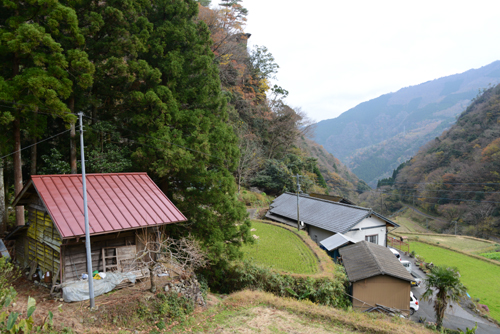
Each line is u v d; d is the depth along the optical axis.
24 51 10.69
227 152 15.21
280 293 13.80
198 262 11.88
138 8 14.37
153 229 11.14
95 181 11.08
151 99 13.48
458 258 27.48
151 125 13.98
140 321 9.10
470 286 20.73
